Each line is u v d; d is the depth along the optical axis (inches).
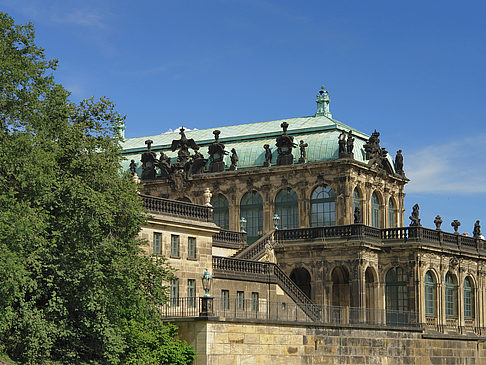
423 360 3750.0
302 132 4635.8
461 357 4020.7
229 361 2768.2
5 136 2394.2
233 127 5039.4
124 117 2716.5
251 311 3312.0
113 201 2534.5
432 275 4138.8
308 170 4392.2
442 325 4121.6
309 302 3759.8
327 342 3169.3
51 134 2546.8
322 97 5022.1
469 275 4392.2
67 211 2459.4
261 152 4628.4
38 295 2388.0
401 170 4815.5
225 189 4608.8
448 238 4256.9
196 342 2726.4
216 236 3939.5
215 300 3294.8
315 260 4037.9
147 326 2605.8
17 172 2380.7
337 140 4448.8
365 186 4446.4
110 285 2474.2
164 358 2637.8
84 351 2493.8
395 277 4082.2
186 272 3169.3
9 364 2297.0
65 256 2413.9
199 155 4707.2
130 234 2578.7
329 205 4347.9
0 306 2233.0
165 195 4771.2
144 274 2559.1
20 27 2534.5
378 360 3442.4
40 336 2324.1
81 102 2682.1
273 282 3572.8
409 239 4042.8
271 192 4490.7
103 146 2652.6
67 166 2564.0
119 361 2476.6
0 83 2429.9
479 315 4434.1
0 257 2176.4
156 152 5004.9
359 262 3941.9
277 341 2947.8
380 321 3710.6
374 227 4114.2
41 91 2524.6
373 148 4539.9
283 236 4153.5
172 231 3139.8
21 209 2288.4
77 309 2425.0
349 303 3993.6
